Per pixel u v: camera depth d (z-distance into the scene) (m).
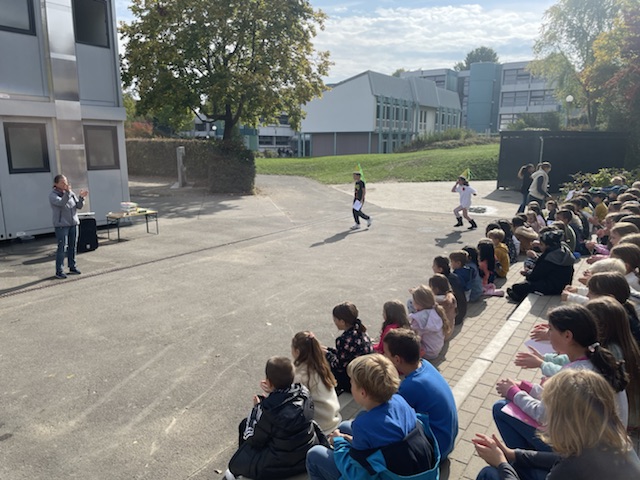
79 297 8.55
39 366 5.95
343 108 60.75
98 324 7.31
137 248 12.39
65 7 12.98
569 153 24.12
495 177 33.38
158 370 5.88
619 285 3.99
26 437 4.54
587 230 11.27
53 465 4.15
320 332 7.14
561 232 7.96
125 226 15.38
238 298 8.61
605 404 2.18
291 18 23.61
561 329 3.17
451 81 89.69
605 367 3.03
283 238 13.95
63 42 13.02
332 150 63.34
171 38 23.39
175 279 9.74
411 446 2.87
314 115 62.94
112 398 5.23
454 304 6.55
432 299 6.00
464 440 4.10
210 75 23.41
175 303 8.30
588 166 24.66
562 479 2.21
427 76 90.88
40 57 12.86
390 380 2.92
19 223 12.82
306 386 4.16
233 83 23.17
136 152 33.09
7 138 12.43
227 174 23.94
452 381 5.48
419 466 2.85
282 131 83.31
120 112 14.87
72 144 13.48
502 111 87.38
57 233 9.58
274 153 66.81
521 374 5.23
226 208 19.56
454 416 3.58
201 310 7.97
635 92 24.97
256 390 5.43
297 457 3.65
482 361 5.56
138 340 6.75
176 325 7.30
